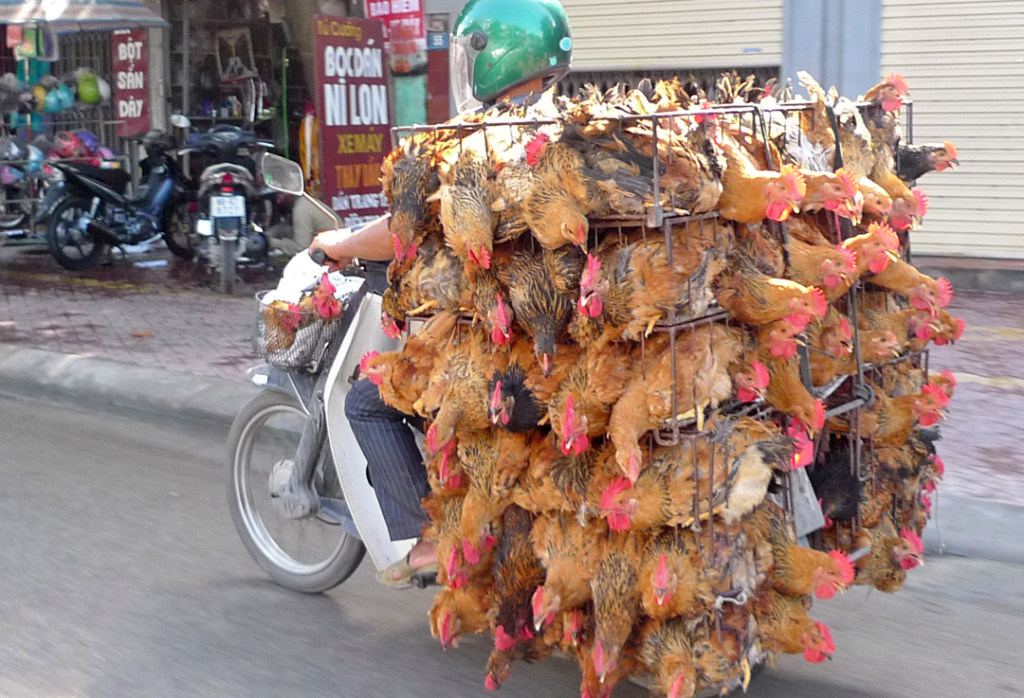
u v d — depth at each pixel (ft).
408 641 11.96
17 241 40.91
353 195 23.50
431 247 8.97
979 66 27.84
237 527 13.64
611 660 8.32
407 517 10.99
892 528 9.82
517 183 7.80
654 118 7.32
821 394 8.79
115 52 40.83
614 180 7.36
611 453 8.36
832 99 9.18
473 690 10.88
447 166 8.55
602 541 8.49
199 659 11.59
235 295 32.12
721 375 7.77
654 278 7.50
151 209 36.45
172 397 21.35
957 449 17.16
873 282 9.19
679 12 30.50
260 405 13.14
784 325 7.86
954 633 11.88
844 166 9.05
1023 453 16.85
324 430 12.05
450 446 9.26
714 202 7.54
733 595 8.07
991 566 13.53
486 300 8.40
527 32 9.95
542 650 9.64
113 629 12.28
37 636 12.10
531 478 8.75
